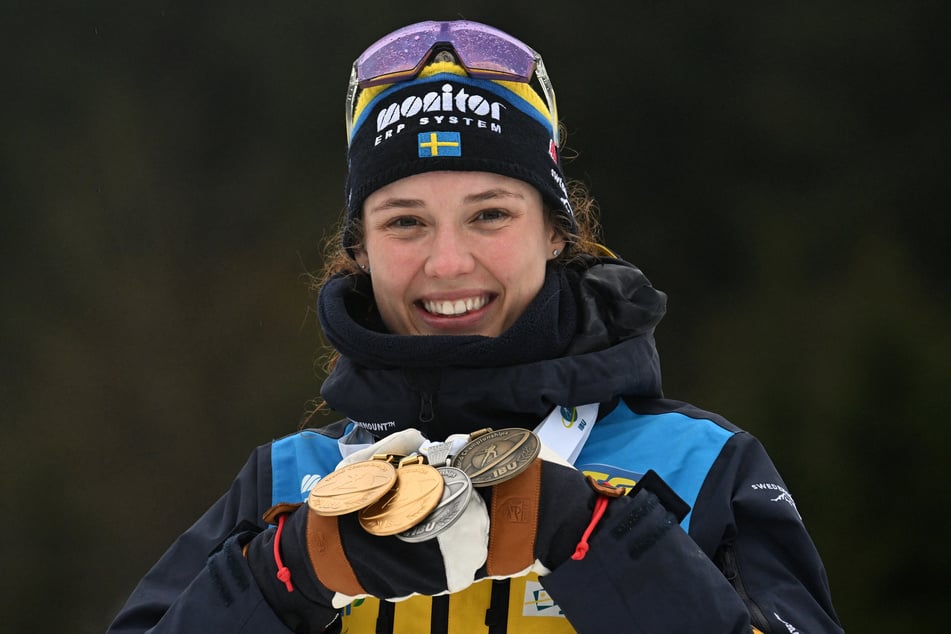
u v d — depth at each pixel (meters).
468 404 7.27
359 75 7.88
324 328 7.76
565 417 7.34
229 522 7.95
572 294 7.78
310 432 8.32
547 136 7.90
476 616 6.95
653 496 6.26
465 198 7.45
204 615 6.33
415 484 5.88
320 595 6.04
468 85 7.61
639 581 5.97
